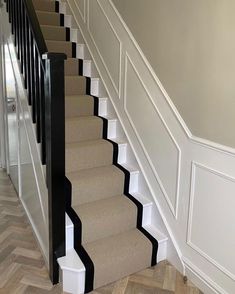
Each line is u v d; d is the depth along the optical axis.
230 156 1.79
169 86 2.24
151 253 2.31
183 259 2.24
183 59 2.07
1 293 2.02
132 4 2.60
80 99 3.01
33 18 2.11
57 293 2.03
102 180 2.51
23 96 2.69
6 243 2.57
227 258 1.90
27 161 2.82
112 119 2.99
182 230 2.25
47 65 1.79
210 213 1.98
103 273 2.09
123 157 2.87
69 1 3.81
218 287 1.98
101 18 3.11
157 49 2.33
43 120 2.13
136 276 2.23
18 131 3.09
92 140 2.88
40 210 2.44
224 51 1.76
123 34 2.76
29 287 2.08
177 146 2.21
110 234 2.37
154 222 2.54
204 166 1.98
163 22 2.24
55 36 3.61
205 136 1.96
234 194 1.80
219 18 1.77
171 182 2.32
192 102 2.04
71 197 2.37
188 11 1.99
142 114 2.60
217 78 1.82
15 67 2.88
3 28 3.27
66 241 2.17
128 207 2.45
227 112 1.78
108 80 3.11
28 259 2.37
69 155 2.56
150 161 2.55
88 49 3.44
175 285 2.16
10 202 3.33
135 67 2.62
